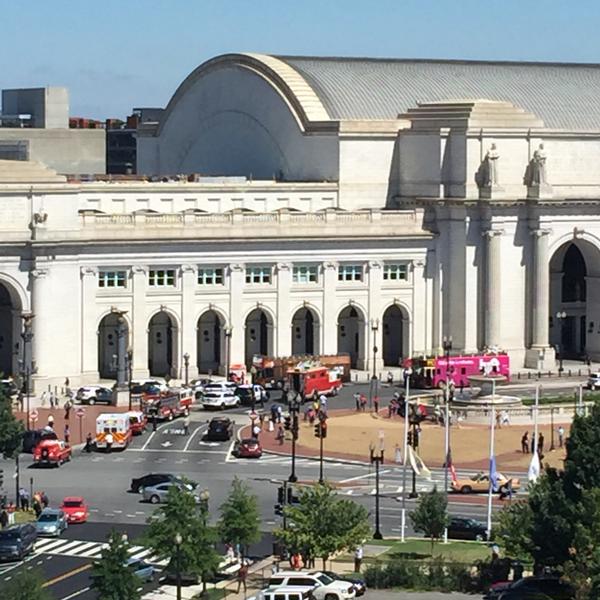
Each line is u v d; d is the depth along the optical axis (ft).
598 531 563.89
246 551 638.94
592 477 590.55
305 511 615.98
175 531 584.40
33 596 534.78
